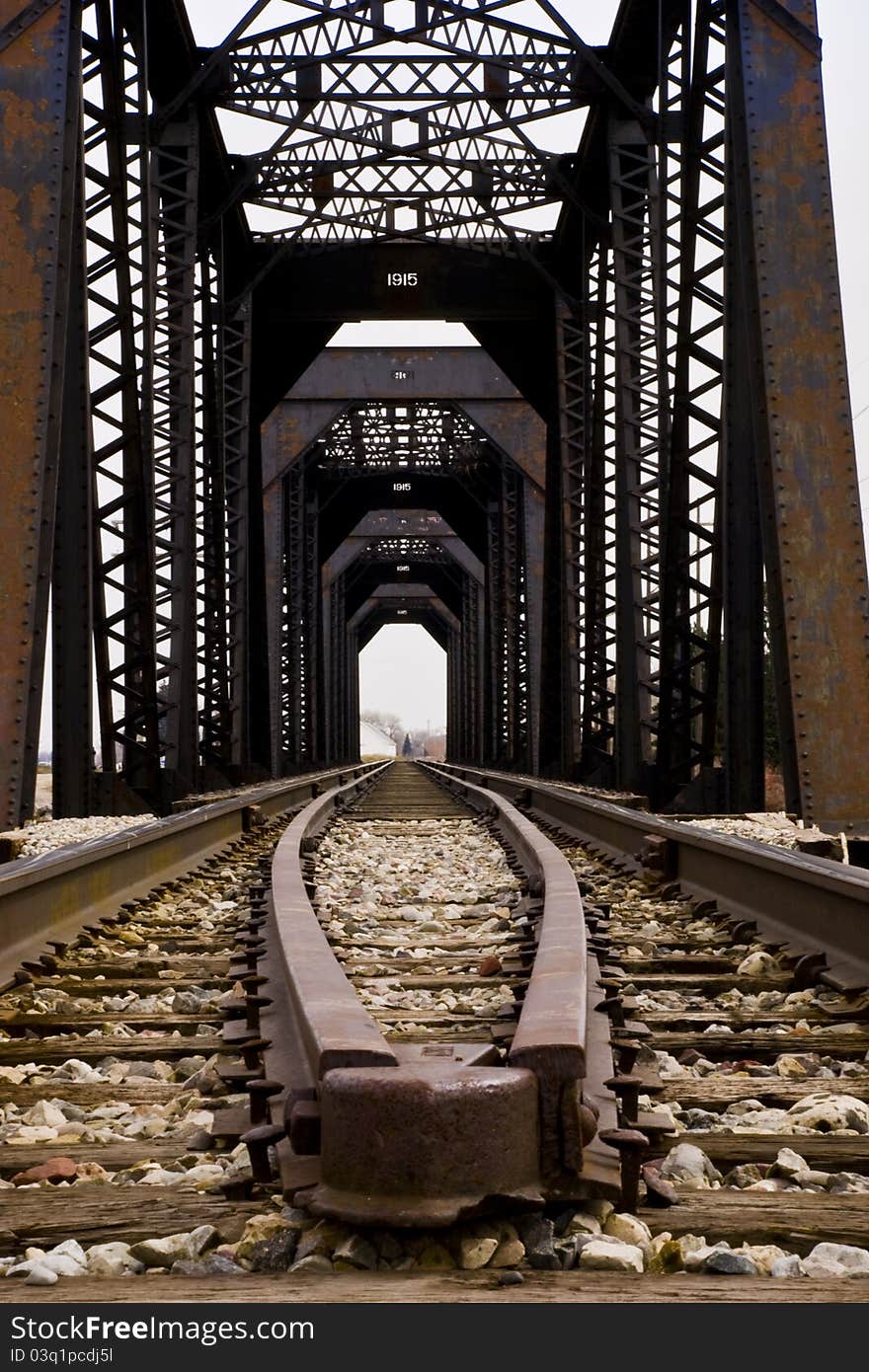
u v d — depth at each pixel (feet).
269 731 78.89
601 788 61.05
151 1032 13.70
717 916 20.35
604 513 65.98
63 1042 12.90
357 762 273.33
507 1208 6.47
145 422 47.78
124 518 42.50
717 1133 9.21
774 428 30.89
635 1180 6.91
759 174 31.96
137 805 41.14
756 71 32.32
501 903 25.07
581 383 75.51
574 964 9.84
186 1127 9.90
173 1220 7.39
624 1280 6.27
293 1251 6.82
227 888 27.12
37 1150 9.30
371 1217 6.20
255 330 79.10
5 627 28.04
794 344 31.32
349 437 131.03
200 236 63.41
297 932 12.76
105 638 41.63
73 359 35.94
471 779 85.76
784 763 31.01
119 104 41.24
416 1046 7.52
